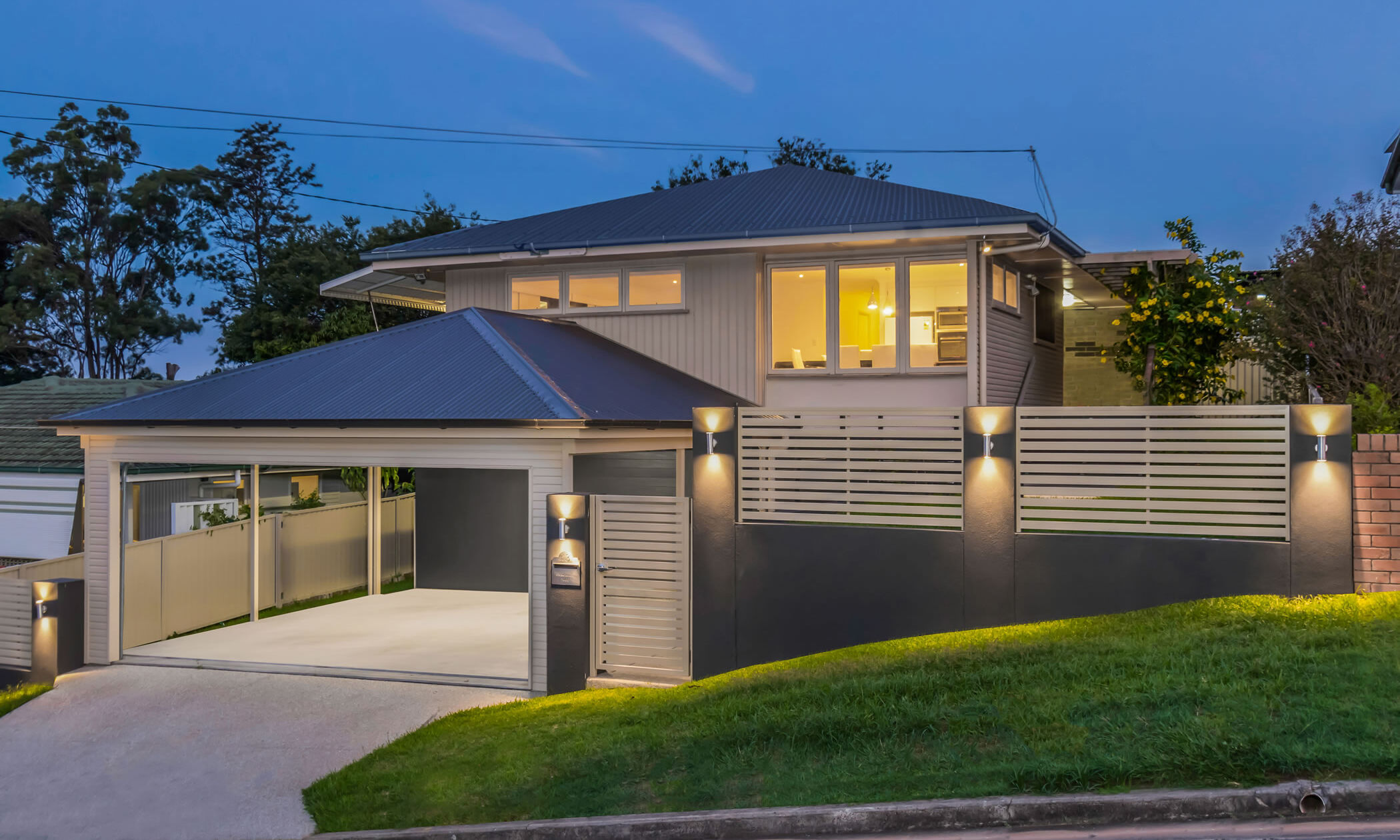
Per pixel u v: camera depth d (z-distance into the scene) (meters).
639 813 7.05
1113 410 9.74
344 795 8.35
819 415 10.66
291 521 17.91
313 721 10.59
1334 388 12.89
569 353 15.01
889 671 8.90
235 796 8.77
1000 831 6.14
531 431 11.23
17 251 46.78
